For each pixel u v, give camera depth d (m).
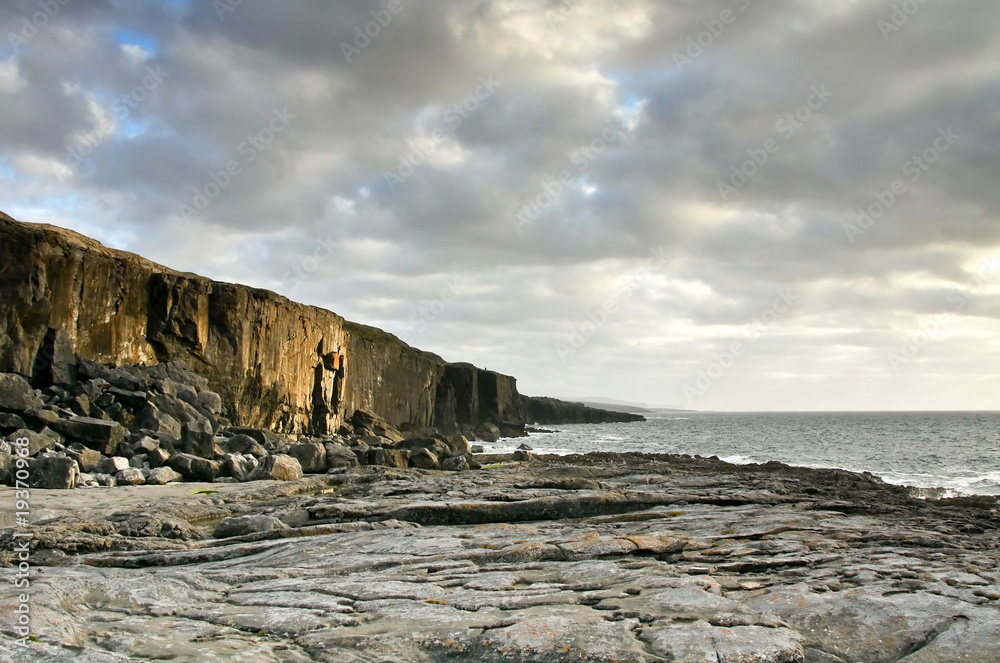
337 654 6.70
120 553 12.49
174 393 35.34
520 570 10.58
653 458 46.09
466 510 17.34
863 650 7.37
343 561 11.26
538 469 28.88
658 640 7.02
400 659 6.60
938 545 14.23
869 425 155.75
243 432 35.59
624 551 11.91
